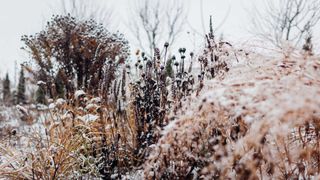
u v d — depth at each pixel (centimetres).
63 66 977
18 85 1467
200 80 356
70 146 402
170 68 487
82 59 960
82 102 523
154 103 421
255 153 258
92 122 438
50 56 1006
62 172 384
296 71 275
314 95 229
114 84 462
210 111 276
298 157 265
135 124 436
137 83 444
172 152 304
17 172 372
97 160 416
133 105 445
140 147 423
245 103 247
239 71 303
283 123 234
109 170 415
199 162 313
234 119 278
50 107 448
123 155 428
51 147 371
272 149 270
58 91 970
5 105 1206
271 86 248
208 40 380
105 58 959
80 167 409
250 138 245
